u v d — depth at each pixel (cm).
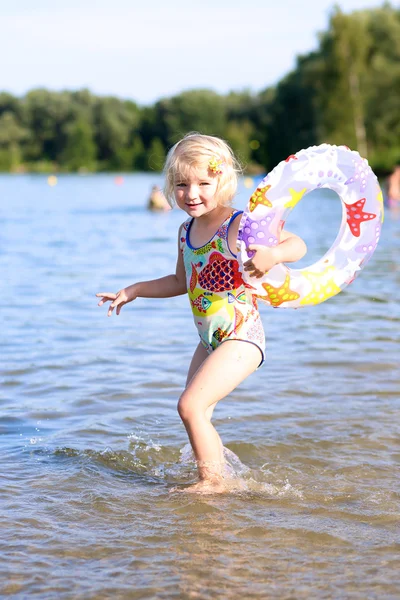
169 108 9631
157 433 441
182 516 324
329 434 437
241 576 271
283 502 342
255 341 374
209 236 377
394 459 399
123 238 1619
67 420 463
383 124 4869
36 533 306
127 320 761
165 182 382
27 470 380
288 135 6256
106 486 361
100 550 291
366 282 988
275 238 359
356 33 4838
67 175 9094
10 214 2436
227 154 377
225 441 424
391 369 570
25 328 717
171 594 259
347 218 402
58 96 10088
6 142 10012
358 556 287
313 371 567
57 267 1134
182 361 599
